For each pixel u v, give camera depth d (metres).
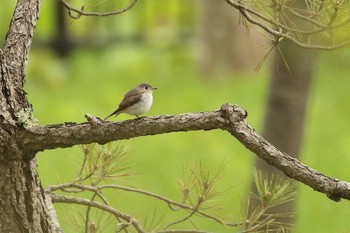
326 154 18.19
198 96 22.78
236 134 5.58
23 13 6.61
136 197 15.65
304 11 6.54
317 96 20.77
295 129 12.88
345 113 20.31
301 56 12.38
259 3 6.58
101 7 27.33
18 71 6.33
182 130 5.71
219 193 7.09
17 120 6.09
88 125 5.93
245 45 24.77
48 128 6.02
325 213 15.50
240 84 23.92
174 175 17.23
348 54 9.98
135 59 25.75
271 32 6.59
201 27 25.08
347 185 5.54
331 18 6.39
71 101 22.56
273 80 12.85
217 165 17.84
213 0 24.70
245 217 7.07
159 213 14.86
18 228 6.23
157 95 22.97
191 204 7.14
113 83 24.28
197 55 25.58
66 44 25.95
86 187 7.15
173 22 29.30
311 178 5.56
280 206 11.86
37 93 23.23
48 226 6.37
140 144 18.94
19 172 6.18
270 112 12.95
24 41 6.50
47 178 16.81
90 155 7.17
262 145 5.57
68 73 25.17
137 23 28.48
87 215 7.11
